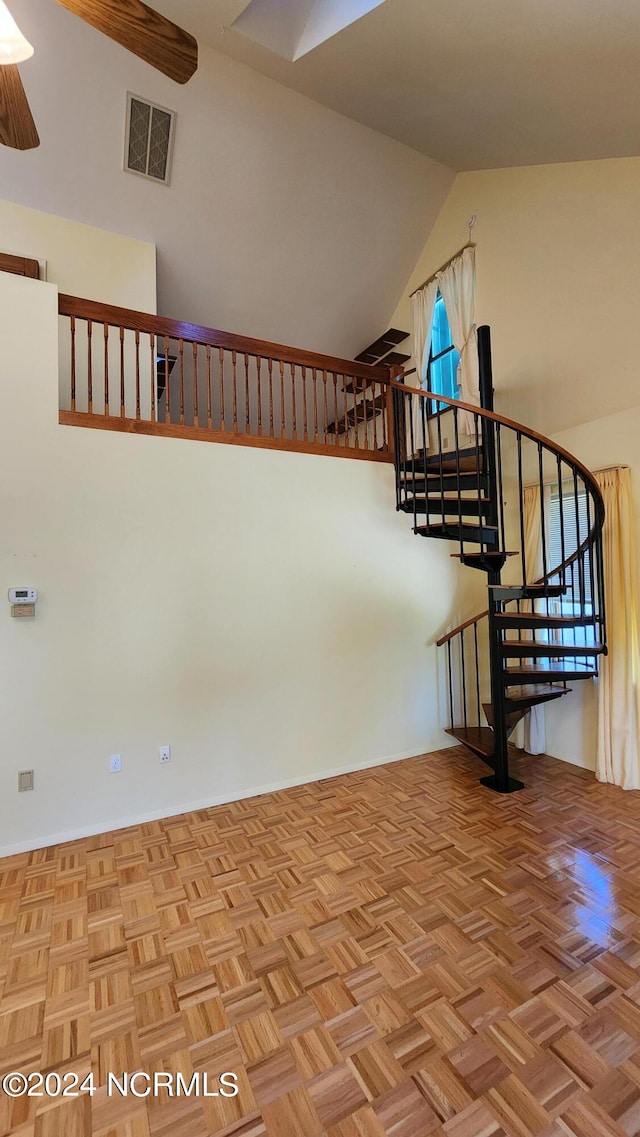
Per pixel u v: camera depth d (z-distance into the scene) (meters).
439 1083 1.40
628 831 2.80
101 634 2.93
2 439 2.72
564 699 3.93
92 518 2.92
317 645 3.63
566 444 3.79
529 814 3.01
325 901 2.23
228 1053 1.51
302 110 3.74
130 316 3.09
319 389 5.92
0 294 2.75
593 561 3.20
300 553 3.58
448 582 4.22
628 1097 1.36
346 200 4.48
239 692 3.33
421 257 5.19
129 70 3.31
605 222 3.09
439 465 3.41
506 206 3.86
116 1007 1.69
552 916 2.10
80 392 3.86
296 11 2.98
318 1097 1.38
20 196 3.77
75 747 2.85
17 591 2.71
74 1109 1.36
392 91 3.12
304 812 3.10
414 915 2.12
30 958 1.92
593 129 2.69
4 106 1.60
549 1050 1.50
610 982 1.75
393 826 2.90
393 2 2.21
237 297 4.93
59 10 2.98
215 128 3.73
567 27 1.97
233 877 2.43
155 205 4.04
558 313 3.56
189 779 3.16
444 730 4.15
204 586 3.23
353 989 1.74
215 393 5.73
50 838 2.78
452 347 4.88
